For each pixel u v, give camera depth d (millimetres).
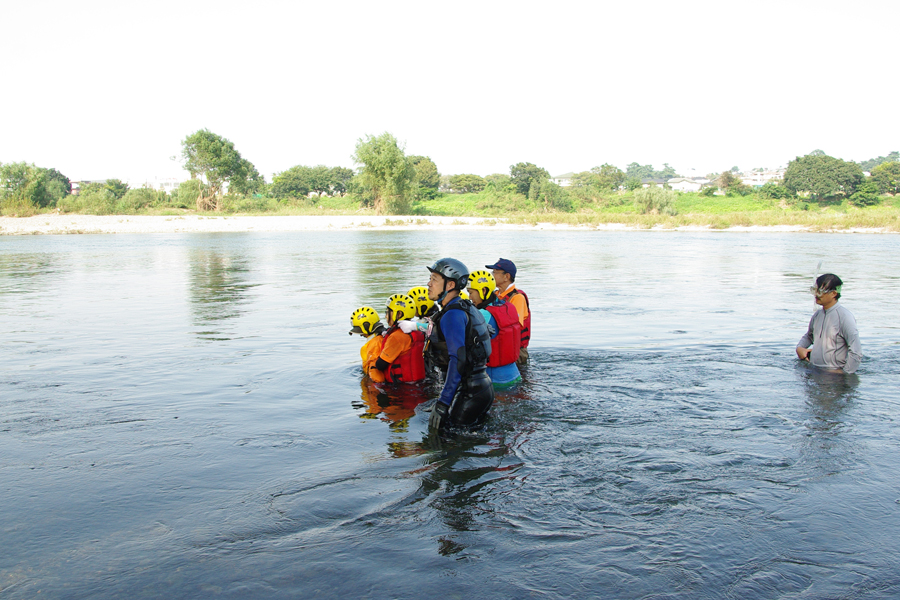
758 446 3969
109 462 3783
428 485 3420
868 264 19359
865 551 2727
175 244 30719
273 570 2598
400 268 17797
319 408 4906
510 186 94062
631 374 5805
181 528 2957
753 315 9453
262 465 3727
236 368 6238
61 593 2445
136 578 2545
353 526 2965
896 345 7211
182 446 4059
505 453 3885
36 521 3037
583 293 12227
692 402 4926
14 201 58125
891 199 86000
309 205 83500
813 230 47062
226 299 11594
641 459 3760
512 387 5367
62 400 5133
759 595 2414
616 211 77062
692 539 2820
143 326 8758
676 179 155500
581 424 4414
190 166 70750
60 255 23844
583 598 2396
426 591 2447
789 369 6012
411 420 4582
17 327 8719
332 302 11125
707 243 31484
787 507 3129
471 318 4422
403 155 69438
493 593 2432
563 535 2869
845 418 4527
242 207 72938
